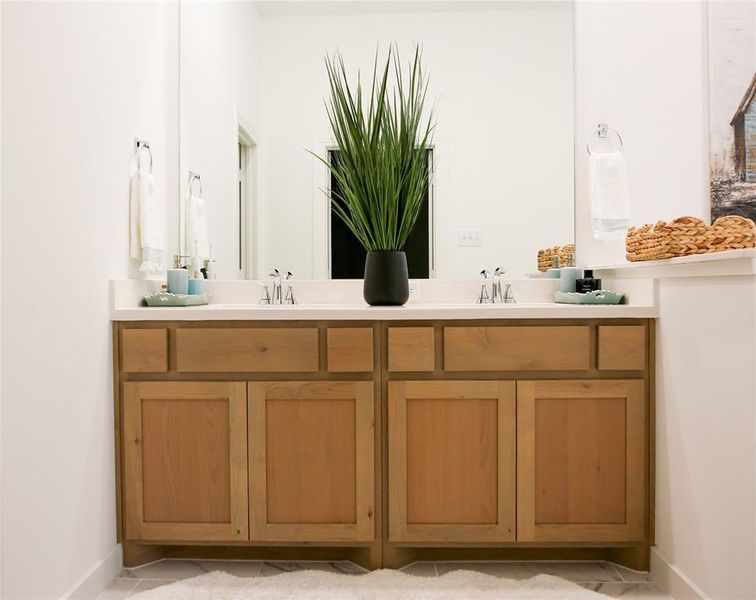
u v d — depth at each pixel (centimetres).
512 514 148
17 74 111
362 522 148
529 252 205
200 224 212
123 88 164
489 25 204
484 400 149
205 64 212
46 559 120
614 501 149
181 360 151
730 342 115
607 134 201
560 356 149
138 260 175
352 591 138
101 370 146
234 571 151
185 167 212
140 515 151
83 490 136
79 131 137
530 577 147
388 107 170
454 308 147
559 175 205
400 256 176
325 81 206
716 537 119
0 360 106
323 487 149
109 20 154
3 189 107
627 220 189
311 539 149
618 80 198
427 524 148
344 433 149
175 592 137
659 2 189
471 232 205
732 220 131
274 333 150
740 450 112
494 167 205
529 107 204
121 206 162
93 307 143
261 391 149
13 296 110
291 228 208
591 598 134
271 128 208
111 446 150
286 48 207
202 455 150
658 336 148
